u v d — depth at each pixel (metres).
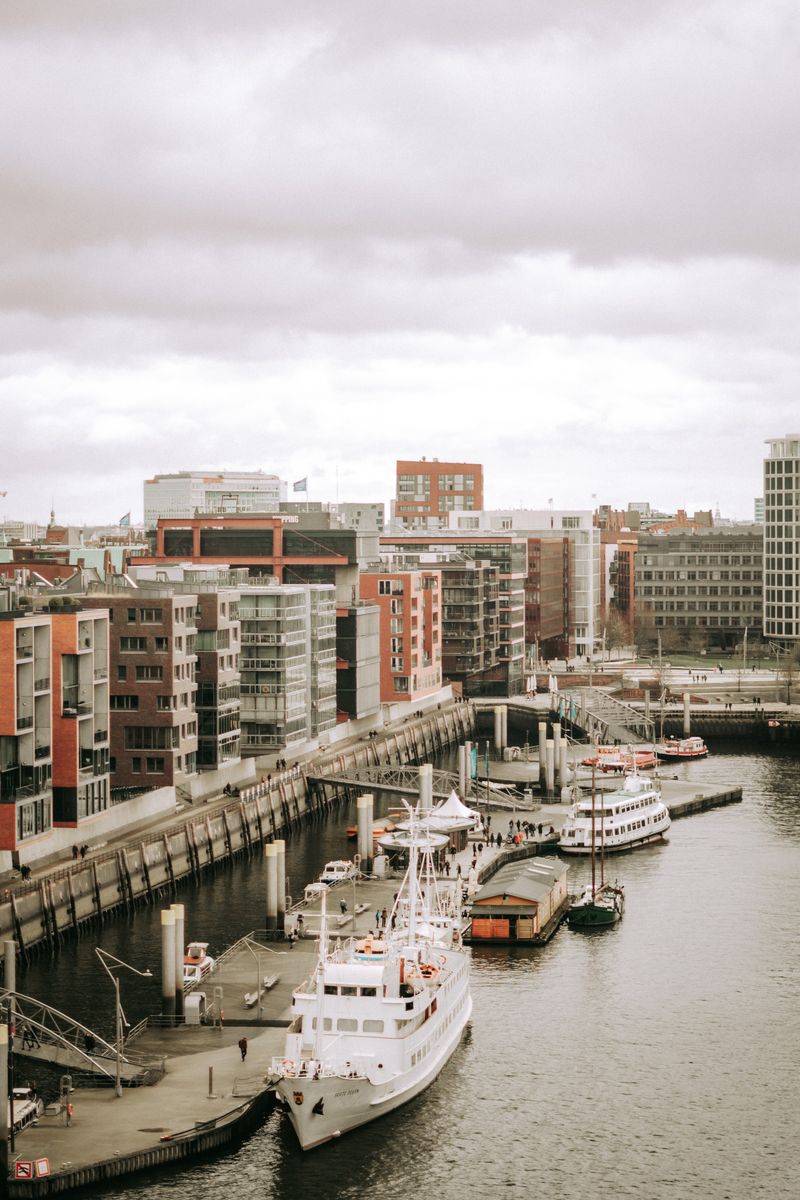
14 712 193.38
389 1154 132.12
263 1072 140.75
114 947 189.50
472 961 185.88
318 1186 126.31
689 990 173.62
